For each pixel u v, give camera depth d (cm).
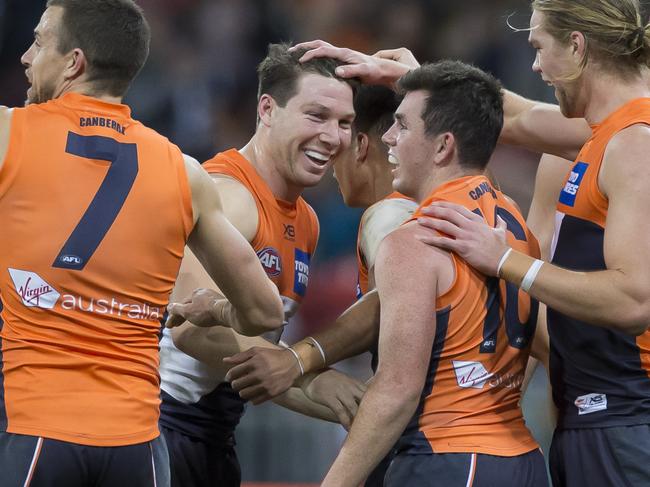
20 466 1012
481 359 1127
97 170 1076
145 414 1087
